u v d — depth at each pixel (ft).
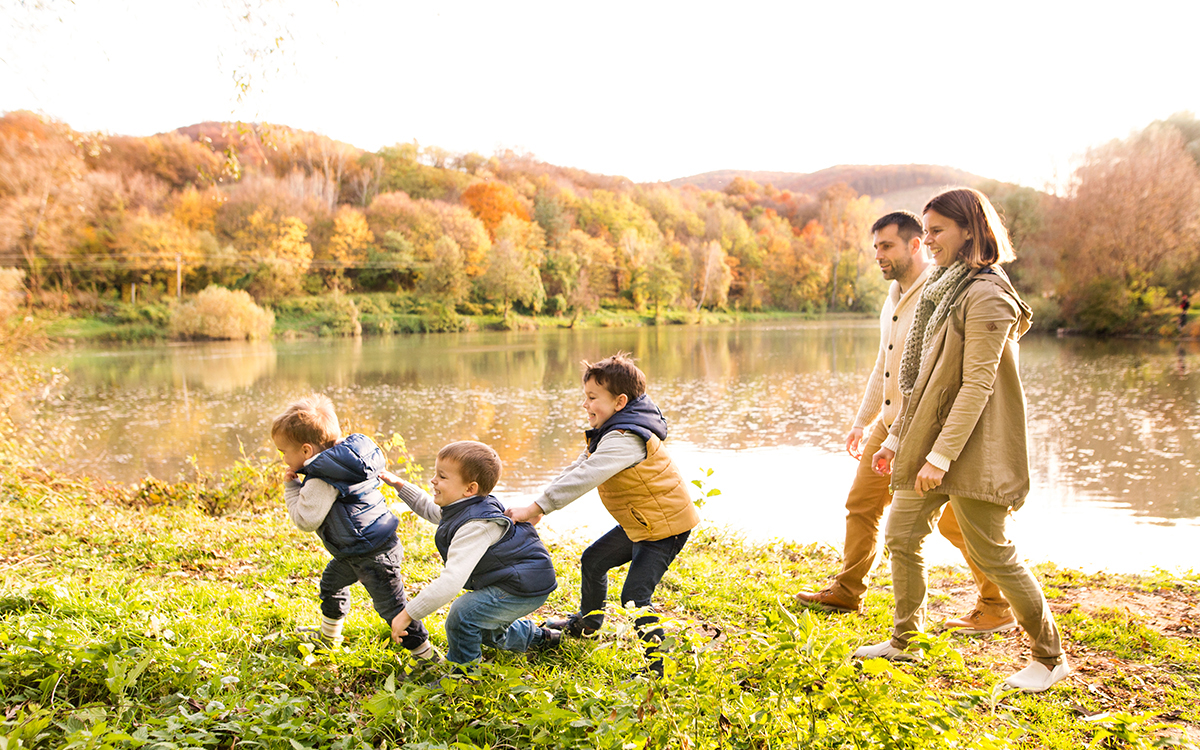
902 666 9.25
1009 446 9.01
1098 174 134.92
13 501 19.38
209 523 17.40
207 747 6.79
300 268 200.13
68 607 9.79
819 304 285.23
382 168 271.08
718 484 29.91
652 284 242.37
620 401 9.10
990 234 9.20
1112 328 125.49
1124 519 24.23
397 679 8.40
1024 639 10.91
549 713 6.57
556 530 21.12
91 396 64.03
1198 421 44.19
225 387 70.59
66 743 6.27
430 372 85.05
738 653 7.18
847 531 12.26
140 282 177.06
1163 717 8.38
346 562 9.07
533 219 279.28
